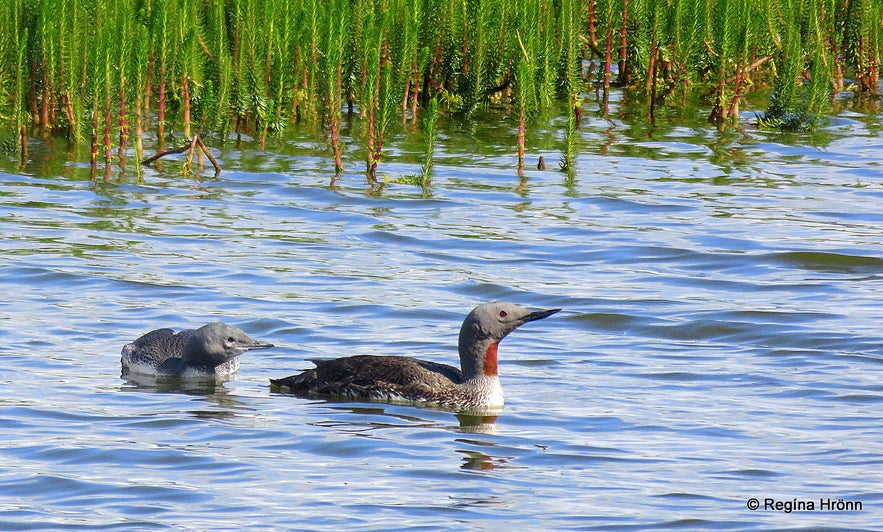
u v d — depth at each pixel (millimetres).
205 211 21734
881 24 32312
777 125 28594
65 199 22281
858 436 12180
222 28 27531
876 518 10164
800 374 14242
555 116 29766
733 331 15953
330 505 10367
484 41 29547
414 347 15375
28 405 12883
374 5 29750
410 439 12195
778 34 32312
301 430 12445
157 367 14281
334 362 14055
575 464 11461
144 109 27891
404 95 29031
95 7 27953
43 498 10484
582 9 32219
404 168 24828
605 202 22453
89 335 15461
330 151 26328
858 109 30641
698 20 30672
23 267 18109
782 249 19594
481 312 13383
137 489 10695
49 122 27641
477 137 27719
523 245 19953
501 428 12562
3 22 26984
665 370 14477
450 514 10203
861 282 18078
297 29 28984
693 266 18906
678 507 10391
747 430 12383
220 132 26531
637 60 32250
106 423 12469
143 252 19203
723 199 22641
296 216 21562
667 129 28484
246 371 14641
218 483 10867
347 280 18047
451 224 21109
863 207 22109
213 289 17438
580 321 16453
